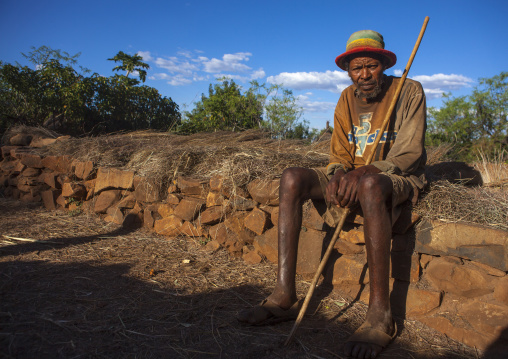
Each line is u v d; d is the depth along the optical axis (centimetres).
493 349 208
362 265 271
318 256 296
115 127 1421
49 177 533
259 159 367
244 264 335
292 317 240
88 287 274
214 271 318
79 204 507
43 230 419
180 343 208
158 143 508
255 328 228
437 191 266
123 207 452
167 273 309
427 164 414
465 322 224
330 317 245
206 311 246
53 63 1255
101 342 204
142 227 437
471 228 230
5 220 455
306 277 301
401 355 204
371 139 277
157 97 1532
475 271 227
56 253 346
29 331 209
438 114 979
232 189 349
